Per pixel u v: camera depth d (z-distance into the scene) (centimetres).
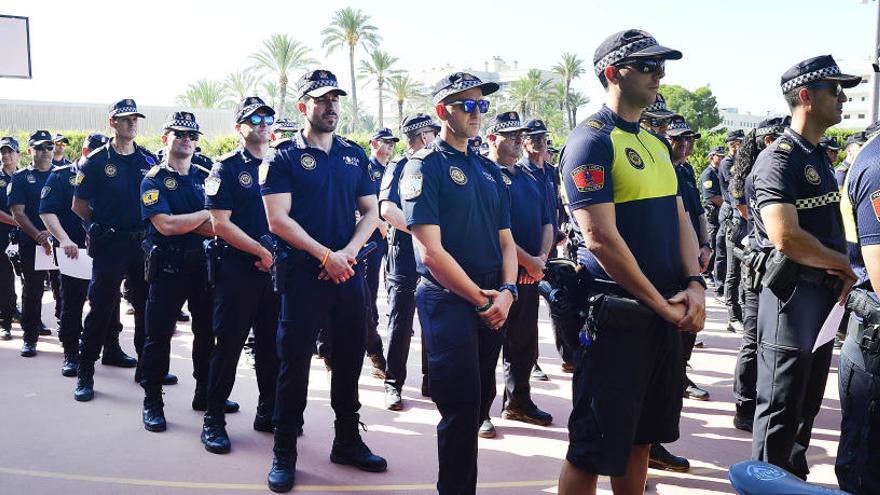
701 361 616
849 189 237
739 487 136
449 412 299
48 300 902
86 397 491
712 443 423
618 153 256
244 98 416
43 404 483
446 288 303
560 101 6016
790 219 301
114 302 504
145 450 401
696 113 5822
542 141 492
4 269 672
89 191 500
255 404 491
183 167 457
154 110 3588
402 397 506
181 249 439
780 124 452
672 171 272
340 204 372
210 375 406
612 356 257
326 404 492
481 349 322
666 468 381
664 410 272
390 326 481
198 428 439
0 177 682
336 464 384
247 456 395
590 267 268
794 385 311
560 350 571
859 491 232
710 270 1029
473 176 317
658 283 262
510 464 386
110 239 496
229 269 399
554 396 510
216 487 353
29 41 1584
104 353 582
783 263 308
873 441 230
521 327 440
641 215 258
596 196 251
